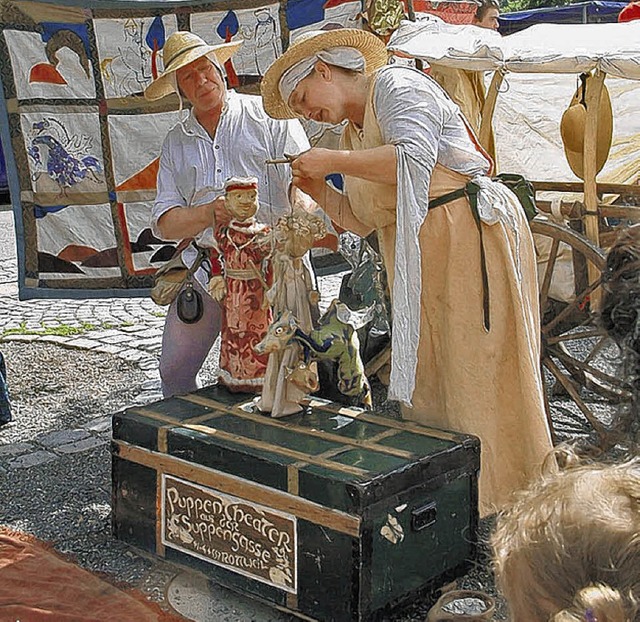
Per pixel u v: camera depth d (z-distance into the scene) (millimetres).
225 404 3385
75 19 4867
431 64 4438
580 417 4656
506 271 3238
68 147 5055
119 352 6223
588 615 1054
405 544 2820
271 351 3152
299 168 3086
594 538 1125
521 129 5695
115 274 5230
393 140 3057
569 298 4137
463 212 3232
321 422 3184
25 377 5691
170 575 3221
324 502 2719
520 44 4262
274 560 2875
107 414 5000
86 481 4086
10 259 10164
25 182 5082
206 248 3730
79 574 3203
